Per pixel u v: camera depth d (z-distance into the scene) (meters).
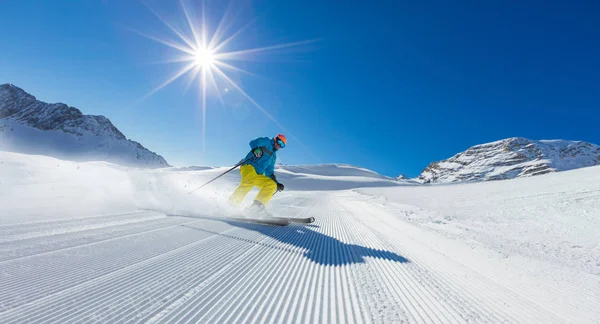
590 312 2.02
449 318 1.77
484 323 1.73
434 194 18.45
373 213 9.05
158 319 1.44
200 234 3.46
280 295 1.92
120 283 1.84
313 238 4.05
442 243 4.50
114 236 3.00
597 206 8.73
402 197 17.75
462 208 10.58
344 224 6.03
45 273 1.88
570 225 6.98
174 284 1.92
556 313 1.97
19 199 5.07
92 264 2.13
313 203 12.40
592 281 2.82
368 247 3.74
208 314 1.55
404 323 1.65
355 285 2.24
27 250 2.30
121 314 1.46
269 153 5.85
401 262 3.06
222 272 2.25
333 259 2.96
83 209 4.57
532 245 4.98
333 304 1.85
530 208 9.46
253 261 2.62
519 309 2.00
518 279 2.75
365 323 1.61
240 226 4.29
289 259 2.80
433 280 2.51
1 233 2.72
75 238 2.79
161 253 2.57
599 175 16.78
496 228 6.85
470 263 3.28
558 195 11.24
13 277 1.77
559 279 2.83
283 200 13.34
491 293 2.29
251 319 1.55
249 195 12.32
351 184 64.50
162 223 3.96
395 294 2.11
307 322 1.57
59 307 1.47
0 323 1.26
